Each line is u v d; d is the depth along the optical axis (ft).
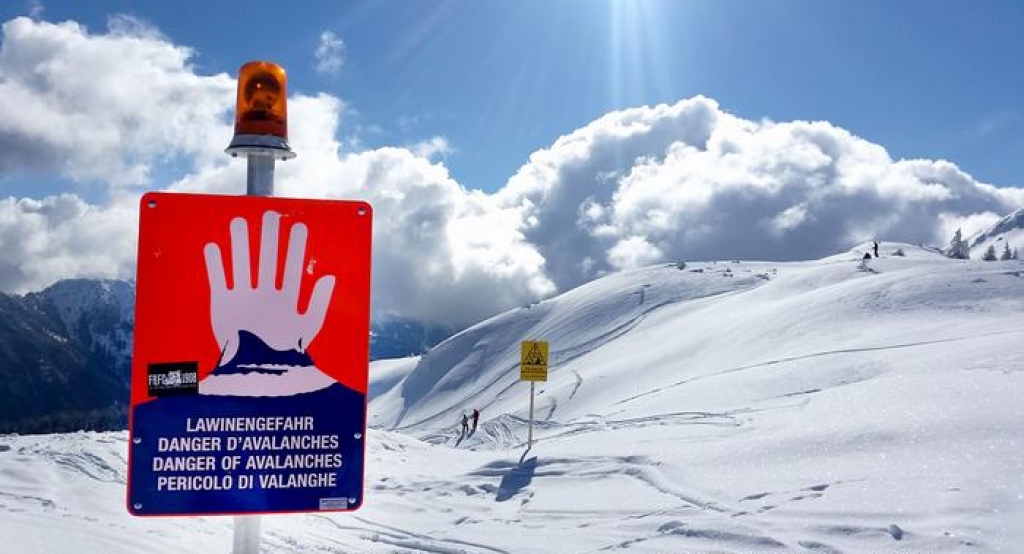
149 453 8.46
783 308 193.16
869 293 168.45
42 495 38.47
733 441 48.29
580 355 395.14
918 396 49.49
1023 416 40.04
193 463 8.56
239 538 8.74
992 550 24.58
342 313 8.94
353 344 8.96
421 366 595.06
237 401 8.68
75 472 43.93
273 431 8.76
